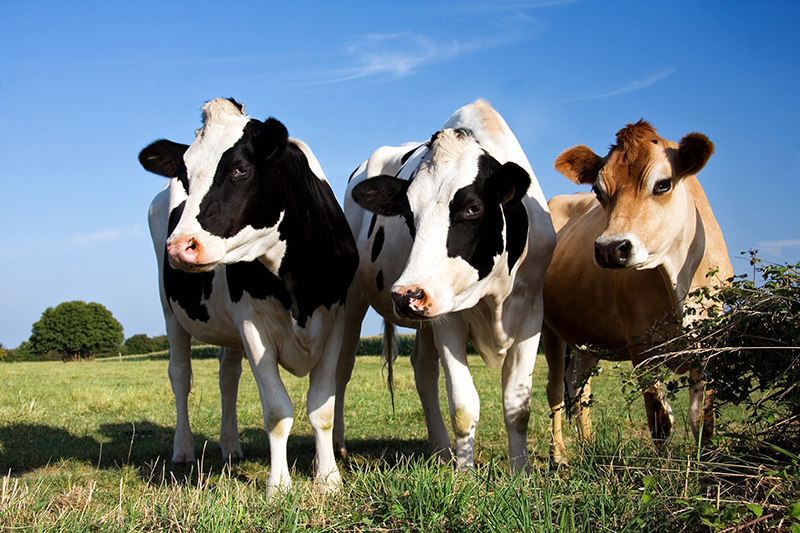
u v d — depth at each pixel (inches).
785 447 145.7
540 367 574.9
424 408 239.1
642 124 171.2
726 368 153.5
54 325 2689.5
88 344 2701.8
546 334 244.4
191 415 365.4
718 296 158.1
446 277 151.5
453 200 154.8
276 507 143.9
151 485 201.0
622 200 167.3
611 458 152.7
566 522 118.0
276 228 176.1
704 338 152.6
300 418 343.9
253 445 277.6
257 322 185.6
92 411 390.9
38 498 167.5
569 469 158.7
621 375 161.8
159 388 518.6
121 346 3048.7
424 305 147.0
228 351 254.1
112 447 270.5
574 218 257.9
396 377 542.9
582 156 178.9
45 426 320.5
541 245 188.7
